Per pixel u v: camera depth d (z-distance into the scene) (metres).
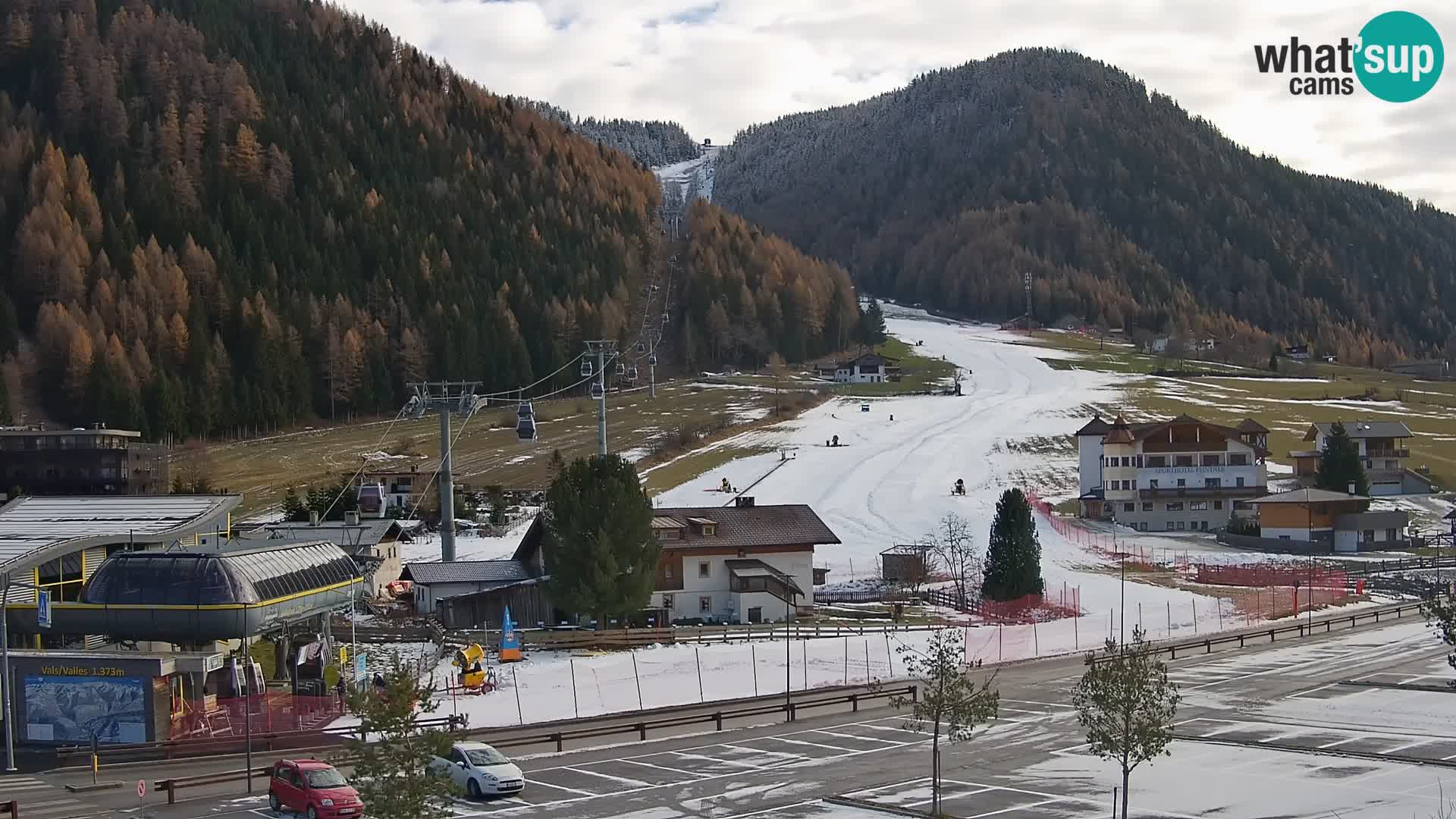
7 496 93.00
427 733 37.66
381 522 112.00
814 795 49.91
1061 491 171.62
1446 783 50.84
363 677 67.81
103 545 71.19
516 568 99.06
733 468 183.75
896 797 49.59
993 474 180.25
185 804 48.66
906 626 95.56
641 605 89.25
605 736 61.41
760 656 82.56
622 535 88.94
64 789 51.25
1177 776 52.72
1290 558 133.12
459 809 48.16
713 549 100.25
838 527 147.75
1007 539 104.06
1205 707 67.38
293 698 65.75
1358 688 71.75
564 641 85.12
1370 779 51.62
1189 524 157.75
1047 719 64.44
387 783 36.53
